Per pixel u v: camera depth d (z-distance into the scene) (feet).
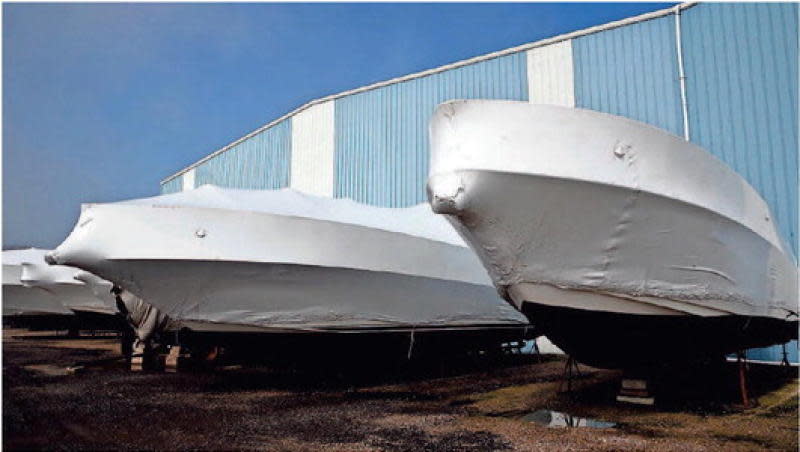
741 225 16.78
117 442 13.28
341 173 46.85
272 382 23.27
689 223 15.33
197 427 14.92
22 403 17.98
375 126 45.11
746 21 30.86
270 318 19.86
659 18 33.55
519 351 32.96
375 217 22.97
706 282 16.20
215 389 21.31
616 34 34.94
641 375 18.84
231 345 21.22
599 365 19.02
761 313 18.71
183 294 19.24
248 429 14.76
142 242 18.37
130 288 19.19
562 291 16.02
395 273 21.06
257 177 55.83
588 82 35.60
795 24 29.48
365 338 21.77
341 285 20.17
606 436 14.35
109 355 33.40
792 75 29.35
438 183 14.78
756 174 29.94
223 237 18.65
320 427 15.10
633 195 14.53
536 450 13.05
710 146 31.32
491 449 13.10
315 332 20.53
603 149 14.52
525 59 38.37
